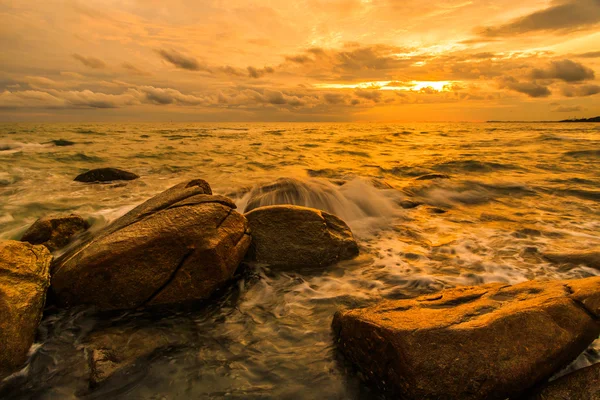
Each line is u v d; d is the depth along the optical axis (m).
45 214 9.02
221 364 3.62
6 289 3.97
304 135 43.88
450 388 2.90
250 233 6.01
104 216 8.51
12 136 32.56
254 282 5.41
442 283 5.23
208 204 5.65
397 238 7.37
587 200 10.38
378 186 11.12
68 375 3.45
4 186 12.09
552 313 3.37
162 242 4.80
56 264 5.13
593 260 5.61
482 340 3.07
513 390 2.94
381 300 4.84
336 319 4.06
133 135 38.97
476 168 15.77
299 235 6.12
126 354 3.69
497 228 7.89
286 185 9.93
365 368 3.39
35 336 3.98
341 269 5.84
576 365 3.28
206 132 51.38
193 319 4.46
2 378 3.41
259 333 4.15
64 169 15.44
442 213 9.27
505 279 5.31
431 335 3.11
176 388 3.30
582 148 23.05
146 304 4.75
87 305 4.68
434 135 42.56
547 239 7.05
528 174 14.25
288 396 3.21
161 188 12.07
